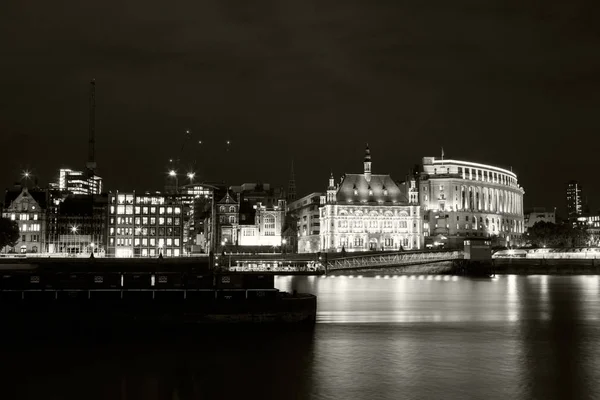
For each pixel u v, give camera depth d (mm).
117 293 81938
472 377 60250
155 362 65000
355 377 60094
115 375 60156
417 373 61656
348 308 115938
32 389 55750
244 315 82250
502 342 78312
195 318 81562
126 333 79125
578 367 64375
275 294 84562
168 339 75812
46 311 79688
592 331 87562
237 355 68375
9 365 63812
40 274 82375
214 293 83500
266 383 57812
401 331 86500
